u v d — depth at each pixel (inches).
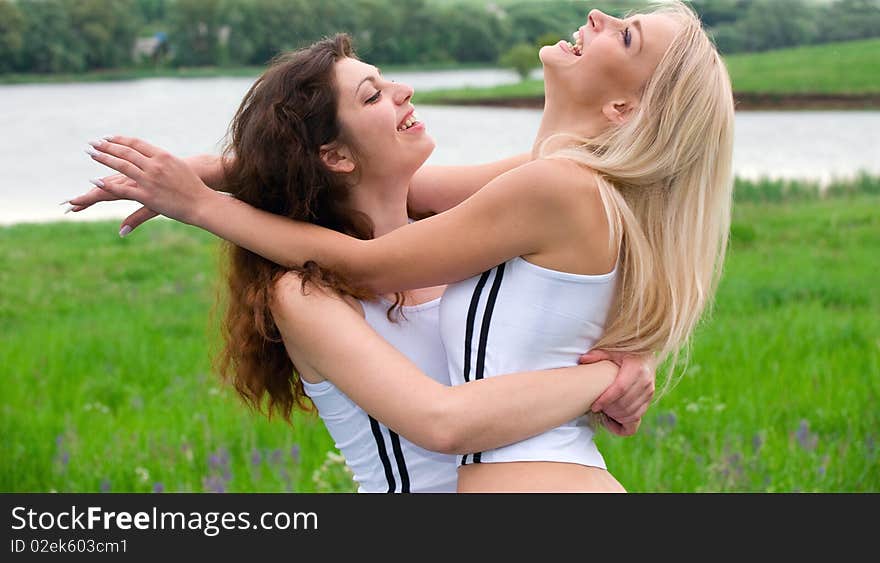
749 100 1402.6
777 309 365.7
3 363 322.7
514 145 952.9
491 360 107.2
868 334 319.9
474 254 106.3
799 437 220.1
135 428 255.9
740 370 277.4
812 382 267.7
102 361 329.4
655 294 109.6
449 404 101.3
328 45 116.5
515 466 105.3
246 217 112.0
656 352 113.3
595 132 111.0
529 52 2091.5
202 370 309.9
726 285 395.5
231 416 253.0
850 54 1715.1
